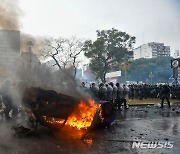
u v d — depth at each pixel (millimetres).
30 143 7555
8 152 6582
